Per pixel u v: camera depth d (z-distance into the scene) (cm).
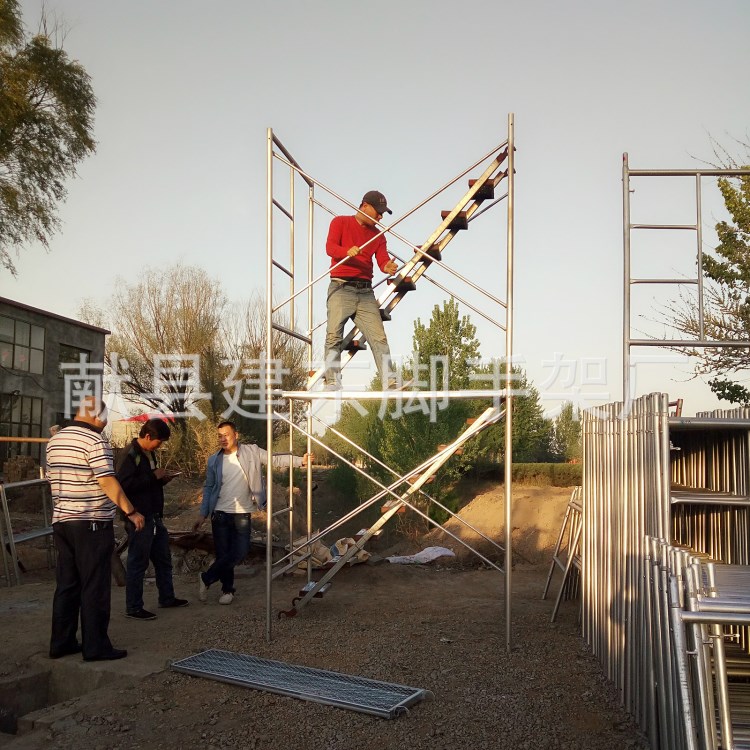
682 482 594
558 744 398
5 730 510
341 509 1853
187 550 934
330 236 682
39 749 409
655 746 382
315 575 902
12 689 518
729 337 1231
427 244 635
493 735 411
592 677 501
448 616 689
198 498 1866
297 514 1783
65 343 2341
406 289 691
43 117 2231
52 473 561
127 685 501
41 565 1060
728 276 1216
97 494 555
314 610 714
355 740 410
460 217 646
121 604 749
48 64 2214
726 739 295
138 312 2694
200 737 419
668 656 353
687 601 320
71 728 434
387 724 428
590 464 581
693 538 554
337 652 565
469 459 1614
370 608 726
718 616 294
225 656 554
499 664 531
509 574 572
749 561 457
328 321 682
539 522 1341
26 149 2225
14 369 2112
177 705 466
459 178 595
